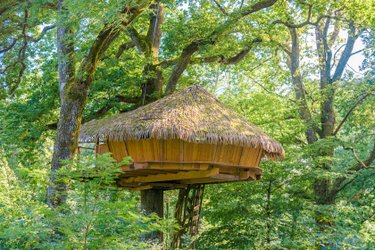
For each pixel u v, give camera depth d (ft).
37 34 47.78
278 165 41.09
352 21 50.16
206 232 40.88
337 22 54.19
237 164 27.37
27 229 17.70
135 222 19.62
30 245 19.25
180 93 29.17
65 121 29.14
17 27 44.65
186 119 26.21
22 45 47.67
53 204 24.35
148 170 27.84
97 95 42.14
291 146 47.67
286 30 54.19
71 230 18.24
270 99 47.73
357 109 53.16
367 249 38.60
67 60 29.55
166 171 28.55
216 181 31.73
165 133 25.29
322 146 45.01
